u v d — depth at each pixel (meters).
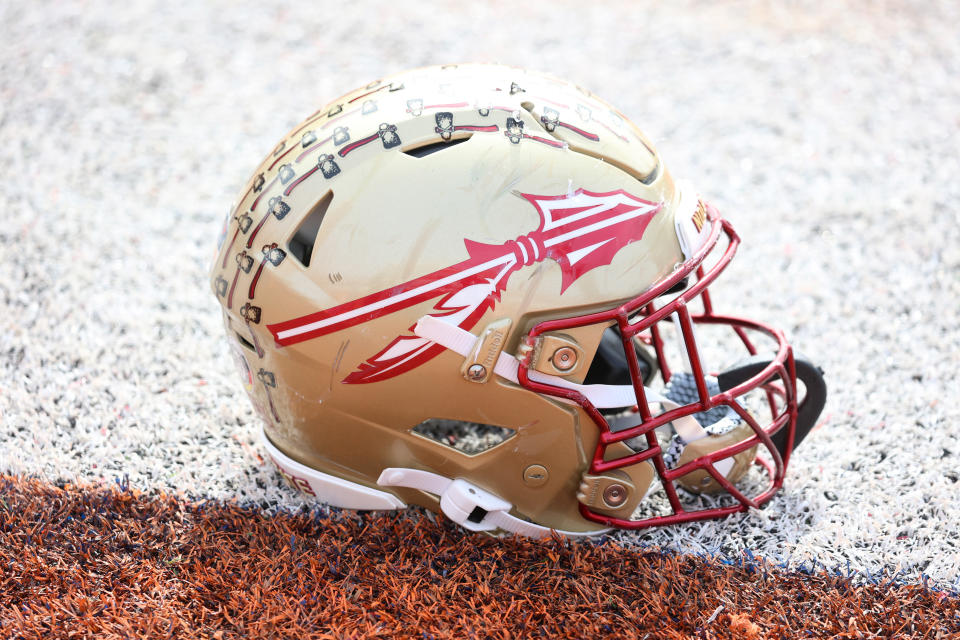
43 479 1.76
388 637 1.42
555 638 1.42
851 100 3.50
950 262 2.54
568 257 1.38
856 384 2.11
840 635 1.42
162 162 3.08
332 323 1.39
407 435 1.50
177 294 2.43
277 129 3.31
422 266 1.36
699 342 2.26
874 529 1.67
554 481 1.54
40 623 1.43
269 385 1.52
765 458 1.84
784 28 4.10
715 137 3.27
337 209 1.39
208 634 1.42
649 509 1.73
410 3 4.37
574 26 4.13
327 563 1.55
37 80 3.56
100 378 2.07
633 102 3.49
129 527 1.62
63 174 2.97
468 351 1.39
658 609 1.46
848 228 2.74
